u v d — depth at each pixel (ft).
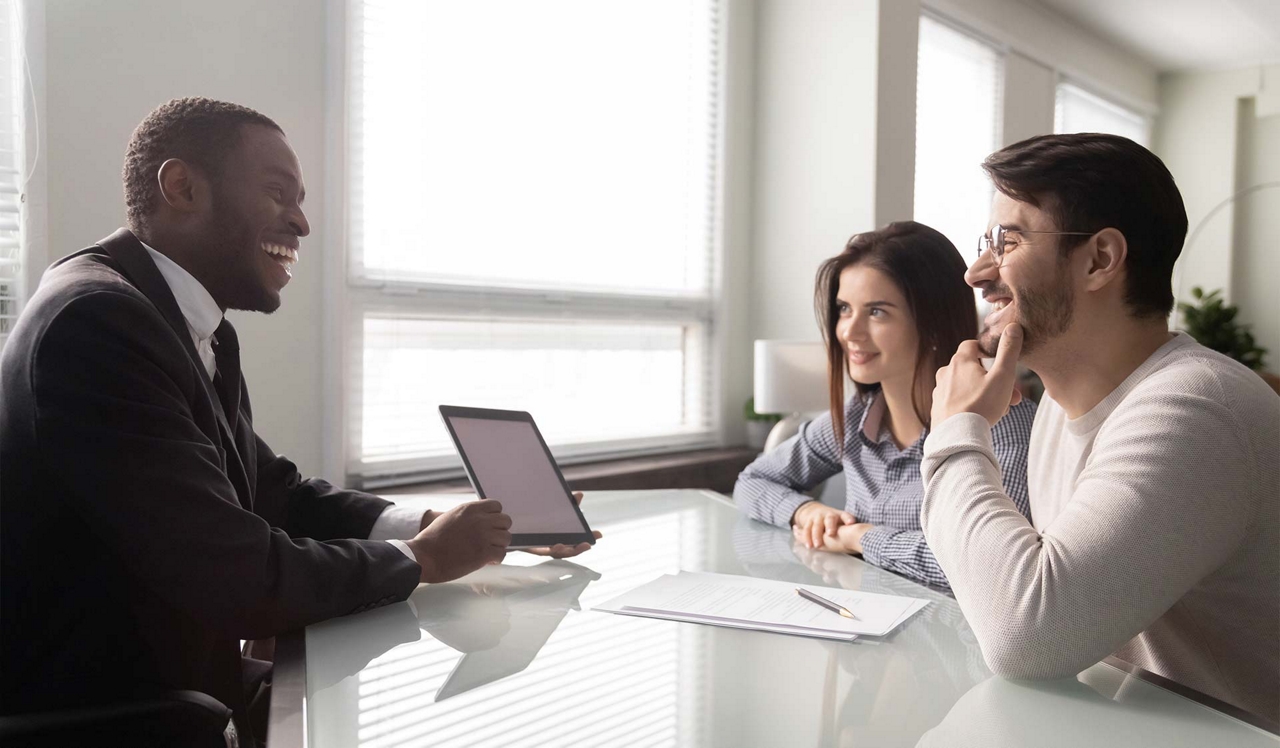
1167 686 2.84
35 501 3.33
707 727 2.44
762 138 13.92
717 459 12.37
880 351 5.68
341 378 9.53
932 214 15.34
